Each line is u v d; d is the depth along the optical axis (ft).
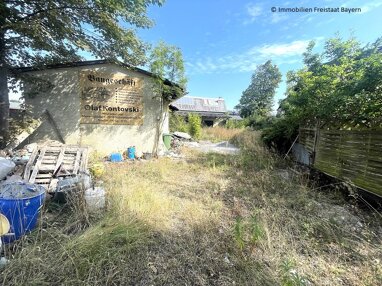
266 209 11.44
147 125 27.63
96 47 21.68
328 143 15.69
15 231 7.89
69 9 18.47
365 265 7.44
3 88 18.62
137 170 19.34
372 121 12.02
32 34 16.62
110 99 25.29
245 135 46.42
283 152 26.09
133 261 7.25
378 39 14.01
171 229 9.41
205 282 6.62
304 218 10.47
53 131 23.18
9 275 6.21
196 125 54.90
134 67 25.29
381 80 11.21
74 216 9.49
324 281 6.77
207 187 15.51
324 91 16.70
